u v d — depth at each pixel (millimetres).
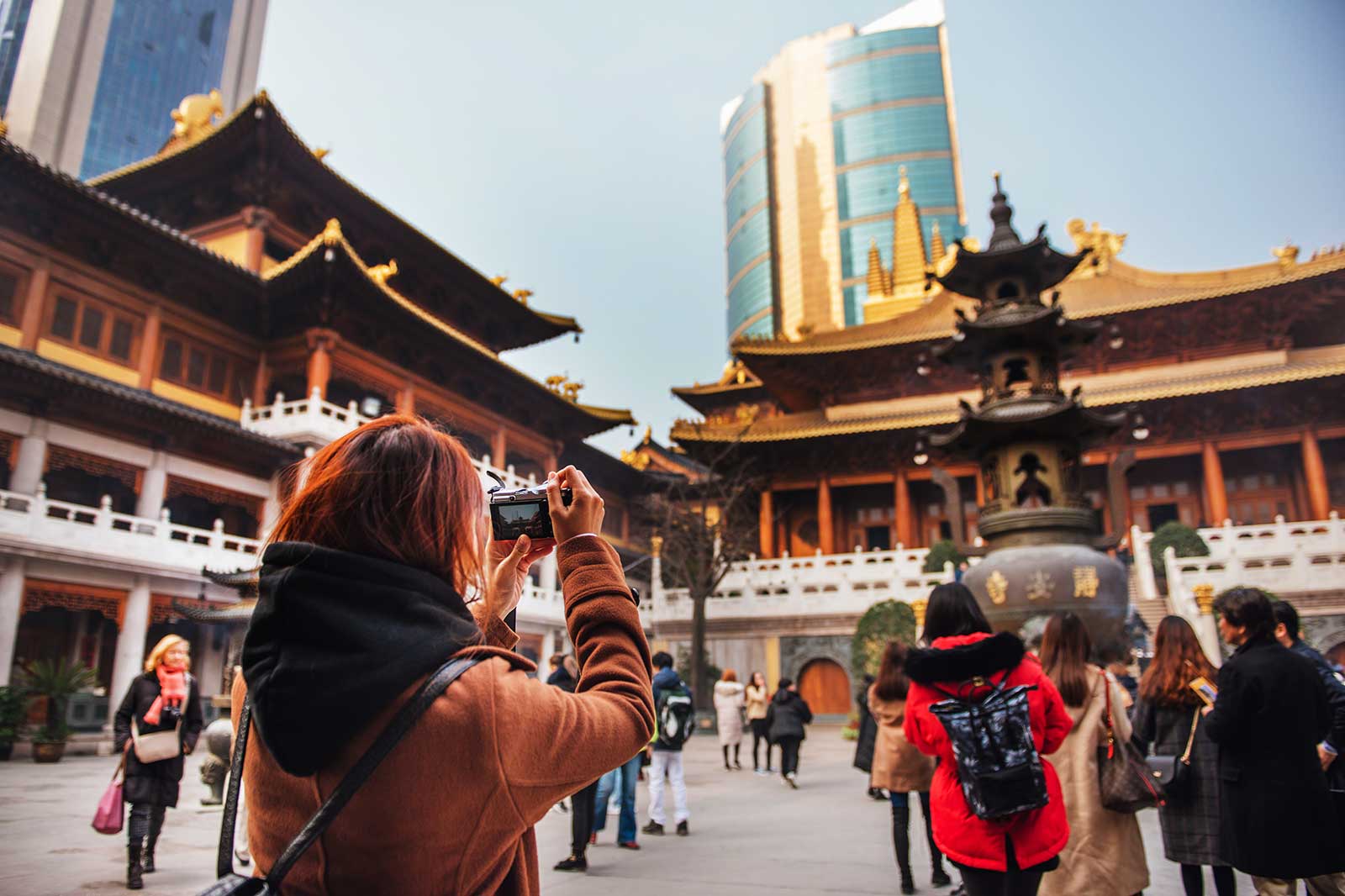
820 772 19844
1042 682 4816
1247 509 49500
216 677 33500
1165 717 6570
